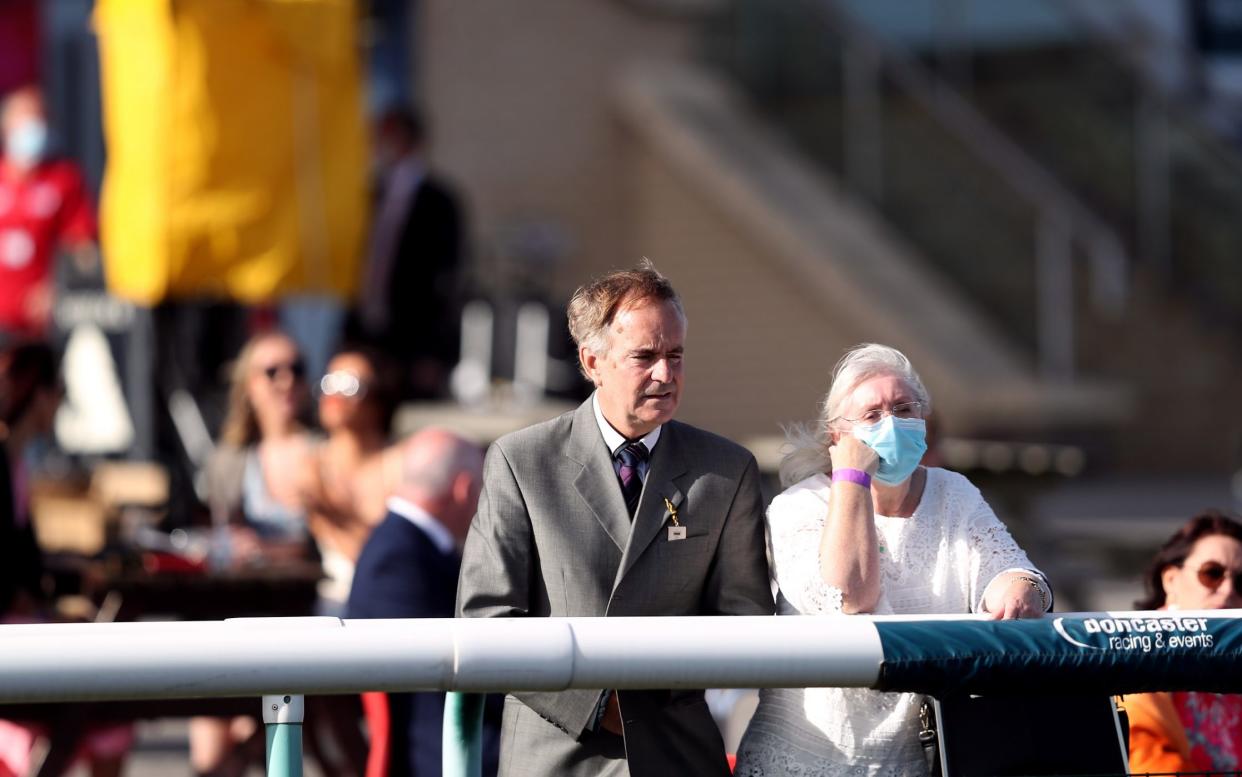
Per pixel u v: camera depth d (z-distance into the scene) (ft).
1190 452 192.75
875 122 199.82
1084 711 35.99
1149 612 35.73
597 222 206.80
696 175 200.03
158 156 94.58
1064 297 187.52
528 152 208.03
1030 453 99.35
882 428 40.65
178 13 94.22
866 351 42.11
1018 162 191.11
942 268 194.49
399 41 196.13
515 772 41.55
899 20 202.18
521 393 128.88
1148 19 217.15
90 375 104.99
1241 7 226.79
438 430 65.36
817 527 42.29
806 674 32.96
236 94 95.91
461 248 138.00
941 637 33.96
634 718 40.14
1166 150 194.80
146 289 95.66
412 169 131.75
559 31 209.26
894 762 41.29
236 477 87.25
